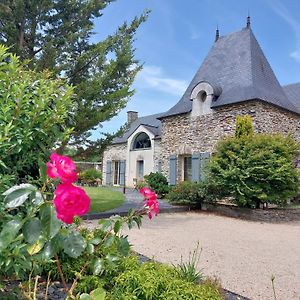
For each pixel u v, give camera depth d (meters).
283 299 3.35
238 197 9.96
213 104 14.20
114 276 2.85
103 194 14.89
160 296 2.41
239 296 3.22
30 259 1.82
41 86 3.01
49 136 3.01
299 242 6.36
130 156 21.50
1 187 2.24
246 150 9.87
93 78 8.53
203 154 14.20
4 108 2.53
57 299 2.65
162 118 16.86
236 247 5.71
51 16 9.38
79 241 1.81
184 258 4.77
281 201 10.17
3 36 8.79
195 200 11.11
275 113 13.29
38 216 1.62
